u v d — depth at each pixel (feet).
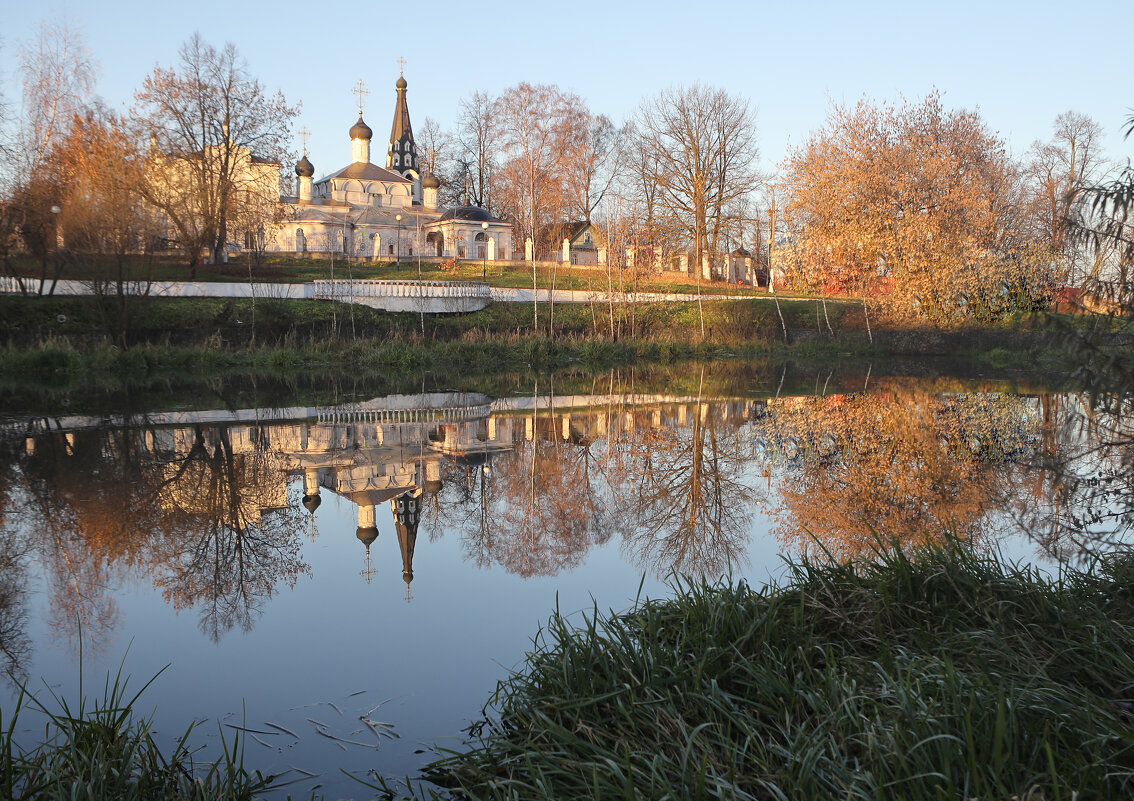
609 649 14.71
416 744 13.66
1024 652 13.88
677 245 172.65
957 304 99.96
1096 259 23.13
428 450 44.52
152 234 95.76
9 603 20.59
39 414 54.85
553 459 41.78
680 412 58.80
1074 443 41.86
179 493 32.89
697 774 10.75
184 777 12.21
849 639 15.21
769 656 13.91
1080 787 9.48
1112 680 12.90
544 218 181.37
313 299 115.96
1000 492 31.24
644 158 172.76
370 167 212.23
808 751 10.81
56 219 89.97
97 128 95.61
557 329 120.67
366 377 86.22
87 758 11.86
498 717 14.52
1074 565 21.45
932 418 52.60
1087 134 134.92
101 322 92.73
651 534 26.86
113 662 17.08
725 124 169.58
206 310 105.60
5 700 15.24
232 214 129.29
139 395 67.26
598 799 9.98
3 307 90.17
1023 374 83.76
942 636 14.84
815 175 103.04
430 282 123.54
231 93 130.72
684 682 13.39
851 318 121.08
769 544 25.12
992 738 10.78
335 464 40.14
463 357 99.91
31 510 29.58
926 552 18.11
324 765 12.98
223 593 21.47
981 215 97.40
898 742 10.71
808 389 72.18
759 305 131.13
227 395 69.05
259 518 29.32
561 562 24.02
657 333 120.47
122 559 24.27
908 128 103.45
